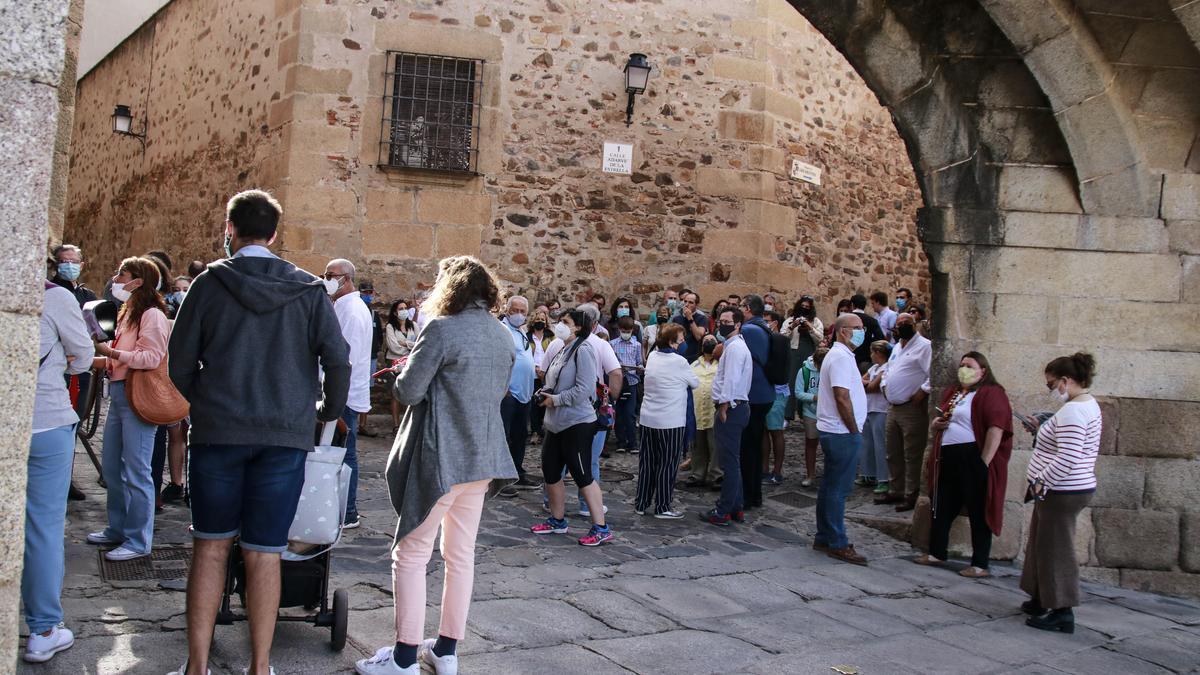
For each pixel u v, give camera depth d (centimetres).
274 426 326
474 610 459
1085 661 475
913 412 769
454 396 365
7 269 237
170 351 330
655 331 1069
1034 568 534
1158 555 658
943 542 643
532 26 1117
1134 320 665
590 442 620
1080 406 530
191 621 321
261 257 341
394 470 371
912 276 1416
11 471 239
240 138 1186
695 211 1147
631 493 808
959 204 674
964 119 667
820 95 1245
